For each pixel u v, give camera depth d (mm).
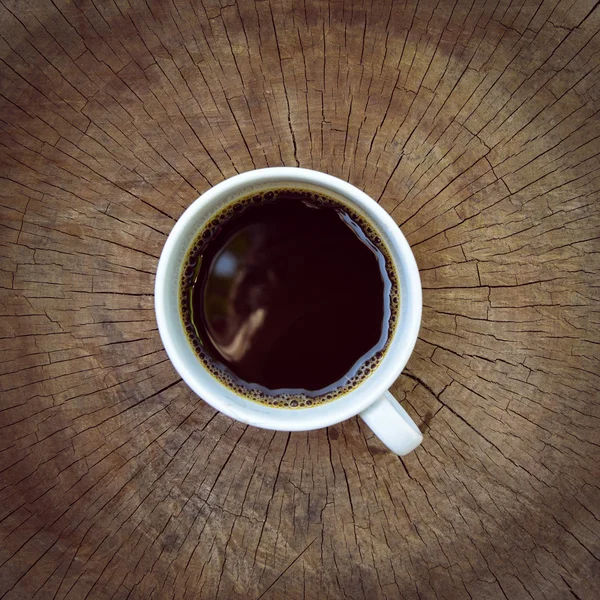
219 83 235
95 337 241
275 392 224
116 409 243
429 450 244
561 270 238
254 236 226
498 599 244
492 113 236
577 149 236
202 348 223
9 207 238
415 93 236
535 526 243
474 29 235
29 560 243
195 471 244
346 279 225
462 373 242
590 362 240
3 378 241
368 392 198
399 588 245
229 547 246
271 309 227
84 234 238
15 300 240
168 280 199
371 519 245
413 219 239
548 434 242
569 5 232
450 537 245
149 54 235
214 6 234
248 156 236
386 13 234
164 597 245
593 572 241
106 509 244
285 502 245
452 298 241
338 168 237
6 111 236
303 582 246
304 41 235
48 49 235
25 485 243
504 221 239
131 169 237
